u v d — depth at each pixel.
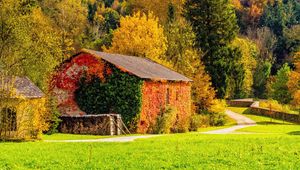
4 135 41.19
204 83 79.50
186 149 32.31
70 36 109.94
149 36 79.94
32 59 45.25
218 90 87.88
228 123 81.62
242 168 24.55
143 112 55.34
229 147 33.84
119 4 152.00
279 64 160.88
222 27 91.06
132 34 79.69
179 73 70.88
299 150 32.56
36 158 27.27
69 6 117.62
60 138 44.25
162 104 59.31
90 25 127.75
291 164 26.00
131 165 25.12
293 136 45.97
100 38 117.38
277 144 36.50
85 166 24.75
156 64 68.12
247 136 45.94
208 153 30.14
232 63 89.94
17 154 29.02
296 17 195.75
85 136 47.16
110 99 55.88
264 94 146.00
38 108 45.31
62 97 58.31
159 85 58.75
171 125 59.66
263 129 64.38
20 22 44.03
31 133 42.66
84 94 57.34
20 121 42.22
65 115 53.81
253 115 97.06
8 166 24.64
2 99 41.47
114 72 55.91
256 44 162.50
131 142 37.56
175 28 84.31
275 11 184.25
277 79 115.69
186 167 24.72
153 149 32.41
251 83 141.12
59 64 58.28
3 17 43.41
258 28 173.50
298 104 88.38
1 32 43.47
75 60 58.00
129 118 54.78
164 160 27.12
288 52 163.00
